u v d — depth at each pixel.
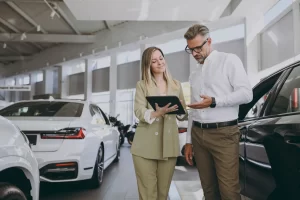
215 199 1.82
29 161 1.74
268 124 1.55
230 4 9.66
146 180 1.80
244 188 1.79
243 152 1.80
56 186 3.85
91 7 8.59
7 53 20.17
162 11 8.98
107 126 4.51
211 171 1.79
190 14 9.26
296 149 1.25
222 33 11.27
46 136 3.05
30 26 14.38
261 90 2.29
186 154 1.95
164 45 13.62
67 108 3.82
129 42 13.27
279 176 1.37
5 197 1.47
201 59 1.75
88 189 3.71
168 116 1.82
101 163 3.94
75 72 18.66
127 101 15.30
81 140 3.19
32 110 3.81
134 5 8.47
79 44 16.41
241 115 2.51
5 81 23.20
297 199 1.24
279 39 8.24
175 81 1.93
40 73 21.52
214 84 1.67
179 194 3.42
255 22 9.41
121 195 3.44
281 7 8.11
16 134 1.70
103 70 16.70
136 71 14.91
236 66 1.62
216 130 1.63
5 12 12.59
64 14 12.32
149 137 1.80
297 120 1.31
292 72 1.87
